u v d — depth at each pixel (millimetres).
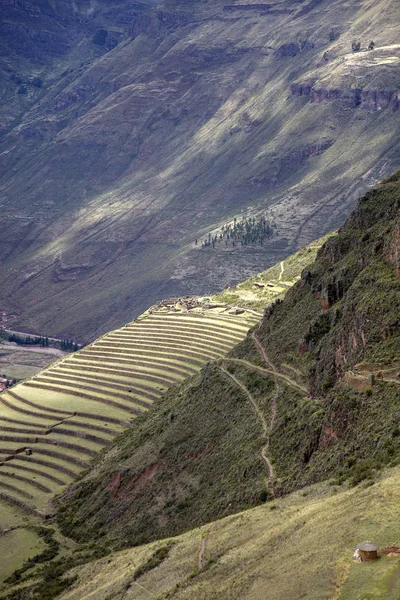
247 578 97125
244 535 114500
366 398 130250
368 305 148375
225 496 149875
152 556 132000
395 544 84688
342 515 98000
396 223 160125
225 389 193125
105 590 129875
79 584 147250
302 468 136750
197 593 102688
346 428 130750
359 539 88125
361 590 78812
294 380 174500
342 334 155125
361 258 180125
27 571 168375
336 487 114500
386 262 159125
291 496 123188
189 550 124312
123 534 171500
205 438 181625
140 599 115625
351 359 146375
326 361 159250
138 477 189250
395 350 135875
